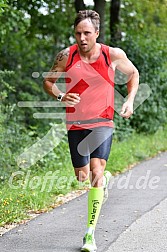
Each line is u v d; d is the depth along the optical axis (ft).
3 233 39.29
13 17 86.38
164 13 120.88
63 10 110.93
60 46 111.55
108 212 45.88
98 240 37.37
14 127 68.23
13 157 60.80
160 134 106.01
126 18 120.67
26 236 38.45
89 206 35.86
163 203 49.34
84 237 35.27
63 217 44.24
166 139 102.42
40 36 112.16
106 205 48.65
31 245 36.27
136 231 39.68
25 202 47.91
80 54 35.99
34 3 95.50
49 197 50.34
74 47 36.24
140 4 118.73
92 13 35.53
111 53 36.09
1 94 68.80
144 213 45.37
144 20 121.19
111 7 110.42
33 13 99.35
